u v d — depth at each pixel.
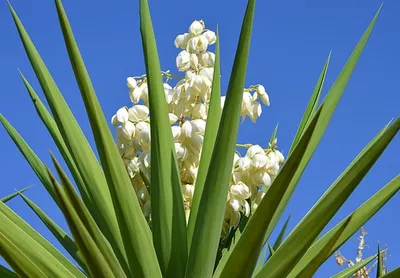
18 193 2.50
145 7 2.16
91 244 1.85
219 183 2.03
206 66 2.48
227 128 2.00
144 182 2.35
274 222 2.17
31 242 2.01
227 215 2.33
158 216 2.14
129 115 2.38
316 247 2.11
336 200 1.91
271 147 2.41
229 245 2.32
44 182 2.43
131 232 2.03
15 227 2.01
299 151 1.81
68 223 1.83
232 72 1.98
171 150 2.15
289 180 1.83
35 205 2.50
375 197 2.10
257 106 2.49
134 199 2.01
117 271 1.92
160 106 2.15
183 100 2.39
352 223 2.10
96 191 2.18
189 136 2.32
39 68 2.13
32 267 1.89
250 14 1.95
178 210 2.14
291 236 1.95
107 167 1.99
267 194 1.85
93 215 2.22
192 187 2.31
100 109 1.97
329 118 2.21
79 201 1.84
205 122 2.34
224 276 1.95
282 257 1.96
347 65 2.22
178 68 2.47
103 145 1.98
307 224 1.93
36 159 2.44
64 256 2.23
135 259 2.05
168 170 2.14
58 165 1.79
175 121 2.38
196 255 2.06
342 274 2.49
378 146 1.88
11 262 1.88
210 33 2.50
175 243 2.14
